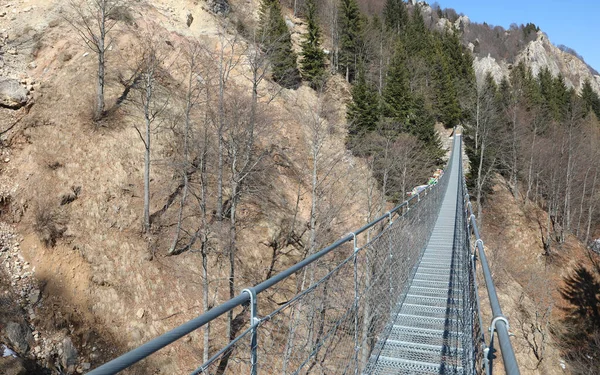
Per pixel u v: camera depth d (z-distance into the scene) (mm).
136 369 15695
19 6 32281
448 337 5441
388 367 4859
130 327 17500
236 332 17984
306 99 37312
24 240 18719
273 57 35031
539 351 25938
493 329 1792
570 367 26094
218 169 22438
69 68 26766
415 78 50250
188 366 16656
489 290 2121
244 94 28969
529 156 43156
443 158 43375
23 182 20438
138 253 19672
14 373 14055
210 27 38438
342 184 29031
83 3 32656
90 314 17438
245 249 22156
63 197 20031
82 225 19656
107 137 23016
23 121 22953
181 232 21344
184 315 18641
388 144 30125
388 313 5633
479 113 45938
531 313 28484
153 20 34219
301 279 20500
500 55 114312
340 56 50844
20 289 17031
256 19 44906
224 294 19922
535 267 34531
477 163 40656
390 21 70375
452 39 66312
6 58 27109
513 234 37250
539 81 72688
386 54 52219
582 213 43094
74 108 24031
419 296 6766
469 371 3627
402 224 6957
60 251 18594
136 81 27141
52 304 17078
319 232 22953
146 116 21422
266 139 28562
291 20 51906
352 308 4113
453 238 10625
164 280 19312
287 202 26484
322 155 27719
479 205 36594
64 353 15945
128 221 20625
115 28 30359
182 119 25625
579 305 31516
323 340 3738
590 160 42250
